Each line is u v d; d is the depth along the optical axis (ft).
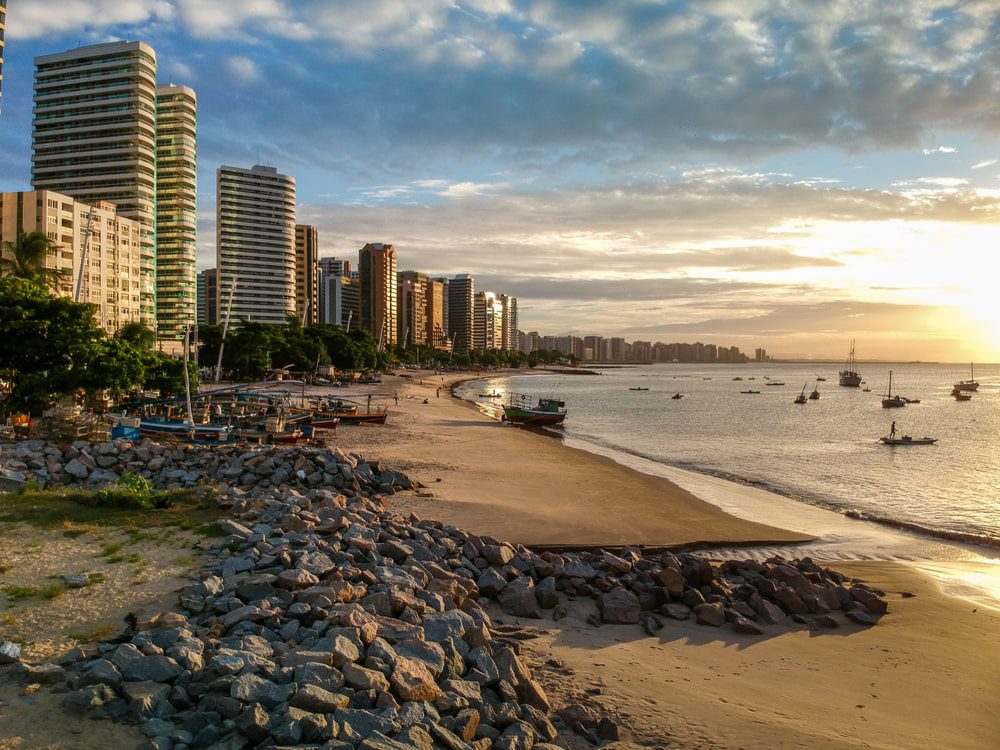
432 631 38.14
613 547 72.49
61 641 34.17
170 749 25.22
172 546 51.26
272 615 37.01
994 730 36.01
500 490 101.24
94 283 372.38
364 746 25.44
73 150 456.04
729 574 61.26
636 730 32.81
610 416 311.47
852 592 56.80
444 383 516.73
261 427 137.28
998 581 65.98
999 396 548.72
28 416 114.62
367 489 93.15
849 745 33.12
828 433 241.14
